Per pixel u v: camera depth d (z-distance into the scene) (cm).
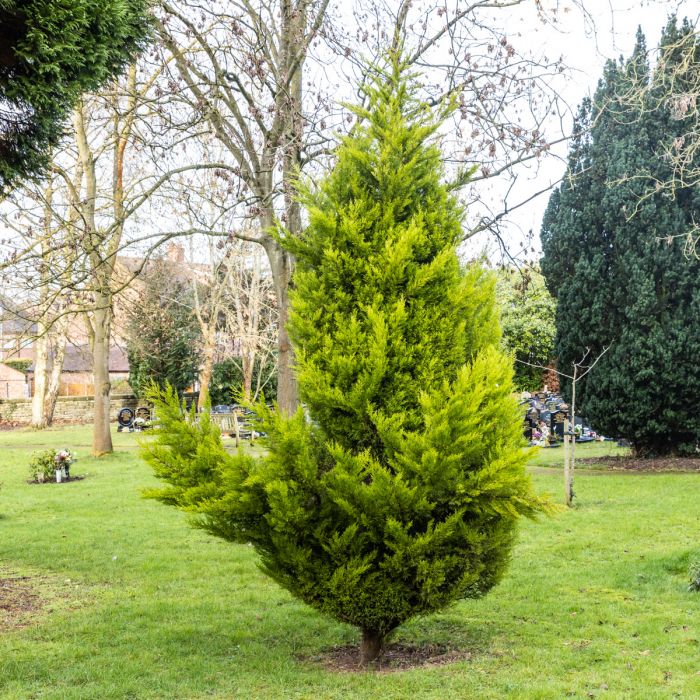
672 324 1609
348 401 545
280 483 511
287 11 998
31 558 976
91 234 986
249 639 661
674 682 520
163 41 995
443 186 603
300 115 966
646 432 1698
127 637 661
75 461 1978
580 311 1700
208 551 1013
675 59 1586
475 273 587
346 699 498
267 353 2730
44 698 511
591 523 1110
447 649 623
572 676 539
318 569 545
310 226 607
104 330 2077
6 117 622
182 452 573
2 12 562
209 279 2747
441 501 530
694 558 867
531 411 2350
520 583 823
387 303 568
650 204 1609
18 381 4609
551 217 1827
